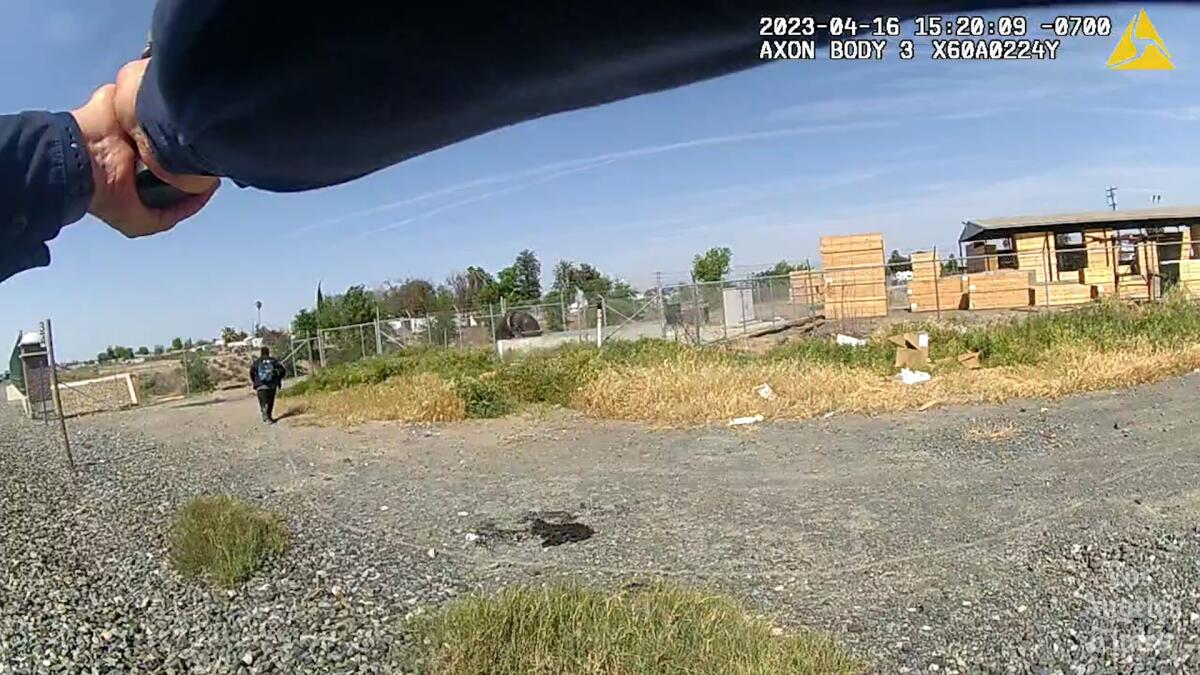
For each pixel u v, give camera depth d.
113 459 13.09
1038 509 6.62
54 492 10.43
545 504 7.95
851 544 6.11
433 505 8.20
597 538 6.72
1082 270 25.11
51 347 12.76
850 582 5.32
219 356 30.09
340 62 0.47
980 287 24.75
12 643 4.99
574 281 49.28
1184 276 23.80
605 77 0.48
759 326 24.28
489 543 6.77
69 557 6.93
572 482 8.81
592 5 0.42
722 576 5.56
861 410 11.69
